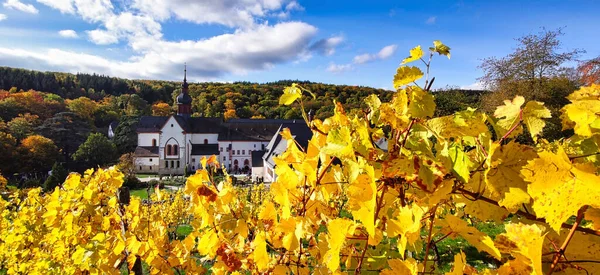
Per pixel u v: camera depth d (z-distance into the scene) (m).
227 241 1.70
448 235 0.93
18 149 45.47
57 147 51.19
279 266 1.37
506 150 0.86
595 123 0.79
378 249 1.38
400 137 0.98
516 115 0.92
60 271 3.15
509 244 0.80
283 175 1.12
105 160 51.72
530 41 19.81
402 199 0.91
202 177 1.71
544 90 18.89
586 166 0.56
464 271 0.96
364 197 0.80
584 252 0.79
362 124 0.95
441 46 0.87
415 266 0.94
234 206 1.73
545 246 0.84
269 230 1.43
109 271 2.33
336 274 1.12
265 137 57.12
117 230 2.77
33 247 4.21
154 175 51.22
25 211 4.29
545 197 0.57
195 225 2.05
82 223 3.05
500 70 21.27
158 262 2.17
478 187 0.92
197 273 2.12
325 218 1.35
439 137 0.88
